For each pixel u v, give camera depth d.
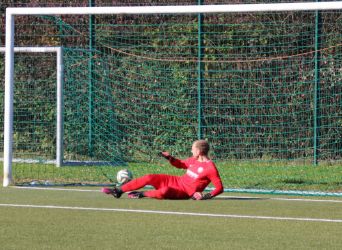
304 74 50.69
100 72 52.97
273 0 52.78
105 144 52.69
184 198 33.59
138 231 25.05
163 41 52.97
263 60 50.03
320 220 27.88
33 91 54.34
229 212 29.70
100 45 54.00
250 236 24.36
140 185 33.47
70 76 52.56
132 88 52.62
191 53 52.47
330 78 50.44
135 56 51.69
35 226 25.83
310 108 50.62
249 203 32.75
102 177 43.84
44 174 44.69
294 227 26.23
